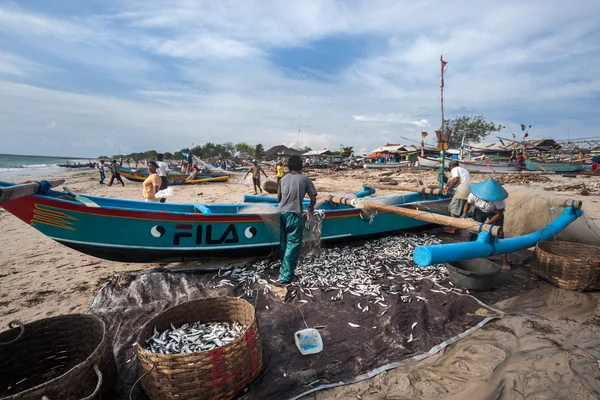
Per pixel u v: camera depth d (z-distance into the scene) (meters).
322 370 2.96
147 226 4.85
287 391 2.73
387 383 2.80
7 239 7.92
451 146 46.44
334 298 4.29
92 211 4.50
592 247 5.10
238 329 3.14
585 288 4.40
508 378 2.77
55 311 4.17
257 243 5.66
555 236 5.59
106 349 2.54
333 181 23.89
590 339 3.33
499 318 3.77
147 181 7.74
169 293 4.43
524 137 24.94
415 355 3.16
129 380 2.89
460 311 3.95
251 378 2.77
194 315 3.30
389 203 7.45
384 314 3.88
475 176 22.88
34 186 4.01
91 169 56.41
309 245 5.59
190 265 5.64
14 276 5.40
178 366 2.38
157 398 2.45
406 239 6.93
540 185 17.05
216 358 2.46
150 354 2.40
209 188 19.73
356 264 5.41
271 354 3.19
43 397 1.95
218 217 5.18
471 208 6.99
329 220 6.10
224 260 5.81
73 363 2.98
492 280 4.48
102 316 3.85
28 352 2.81
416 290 4.51
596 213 9.09
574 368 2.87
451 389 2.70
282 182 4.86
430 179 22.14
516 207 6.78
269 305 4.14
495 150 33.19
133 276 4.76
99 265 5.92
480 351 3.16
